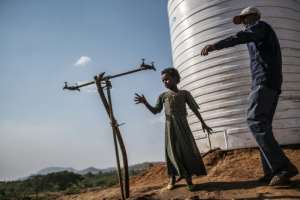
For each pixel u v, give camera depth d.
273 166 4.16
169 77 4.97
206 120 8.91
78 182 42.34
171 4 10.70
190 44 9.49
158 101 5.06
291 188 4.09
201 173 4.79
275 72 4.17
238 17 4.60
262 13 8.63
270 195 3.90
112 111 4.78
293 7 9.16
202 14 9.24
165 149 5.00
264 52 4.18
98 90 4.83
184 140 4.80
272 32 4.25
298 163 6.34
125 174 4.76
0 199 25.78
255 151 7.86
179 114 4.88
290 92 8.39
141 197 4.59
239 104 8.38
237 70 8.50
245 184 4.73
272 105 4.30
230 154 8.08
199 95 9.13
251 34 4.02
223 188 4.67
